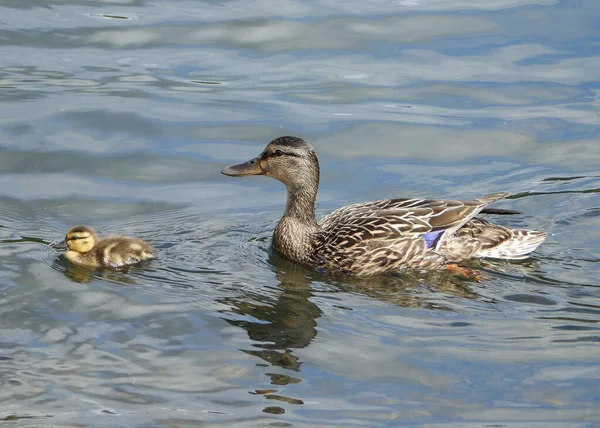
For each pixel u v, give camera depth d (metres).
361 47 19.95
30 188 14.90
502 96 18.20
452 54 19.64
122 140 16.45
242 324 11.25
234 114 17.39
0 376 9.92
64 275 12.38
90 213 14.36
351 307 11.85
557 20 20.94
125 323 11.16
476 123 17.34
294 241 13.61
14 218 14.02
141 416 9.34
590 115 17.55
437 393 9.85
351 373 10.20
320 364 10.38
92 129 16.69
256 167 13.96
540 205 14.88
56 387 9.79
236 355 10.51
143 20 20.83
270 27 20.61
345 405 9.62
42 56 19.14
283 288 12.48
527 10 21.45
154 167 15.79
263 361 10.39
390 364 10.38
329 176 15.80
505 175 15.80
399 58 19.52
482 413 9.51
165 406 9.52
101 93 17.86
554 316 11.56
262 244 13.93
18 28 20.22
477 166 16.09
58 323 11.10
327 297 12.20
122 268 12.75
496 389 9.92
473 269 13.04
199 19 20.91
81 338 10.78
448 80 18.72
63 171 15.46
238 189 15.51
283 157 13.66
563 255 13.41
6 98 17.44
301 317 11.49
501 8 21.56
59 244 12.93
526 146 16.67
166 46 19.83
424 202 13.73
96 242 12.98
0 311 11.33
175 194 15.11
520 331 11.15
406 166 16.09
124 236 13.16
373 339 10.93
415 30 20.59
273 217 14.70
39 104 17.31
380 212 13.59
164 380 9.98
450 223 13.27
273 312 11.62
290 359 10.45
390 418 9.41
